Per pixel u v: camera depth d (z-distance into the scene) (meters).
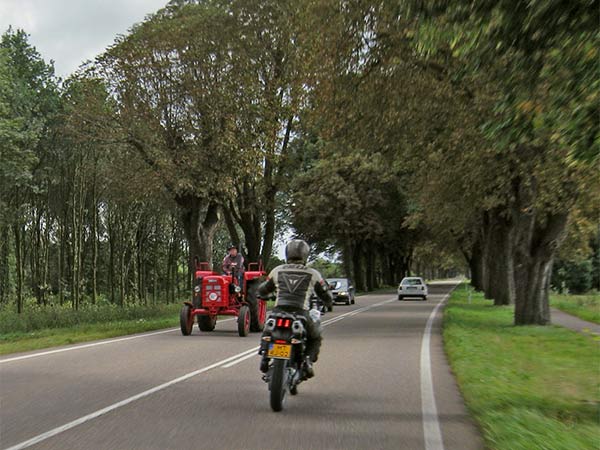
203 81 26.66
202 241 30.83
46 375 10.11
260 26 27.53
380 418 7.11
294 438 6.18
